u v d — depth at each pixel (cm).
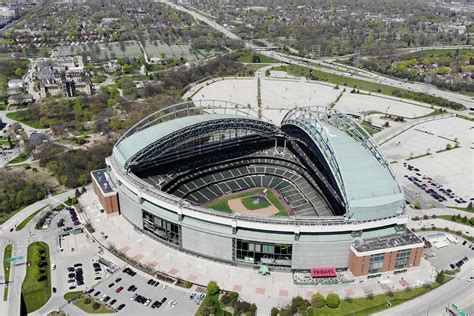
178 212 16575
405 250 15800
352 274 15962
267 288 15475
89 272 16338
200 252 16900
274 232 15838
